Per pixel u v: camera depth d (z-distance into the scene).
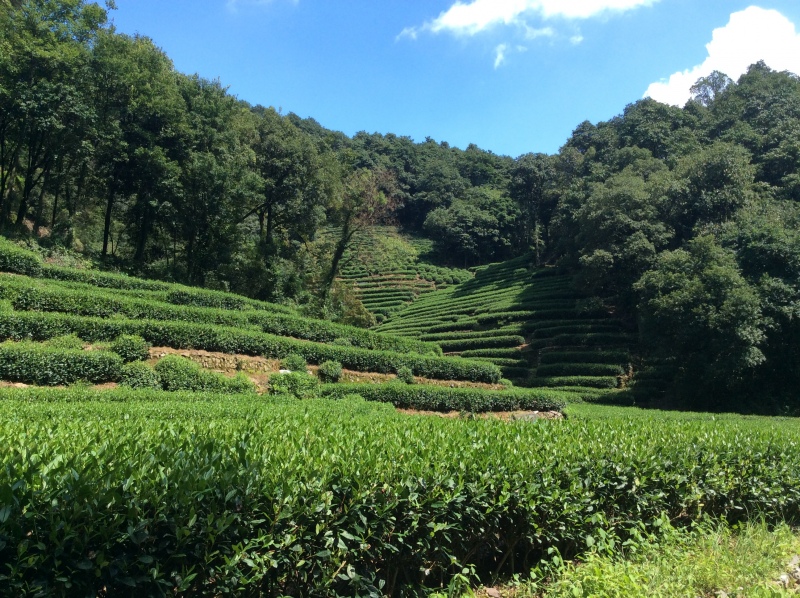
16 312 18.44
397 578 5.66
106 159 35.22
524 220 84.75
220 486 4.47
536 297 54.88
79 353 16.98
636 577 5.34
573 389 36.31
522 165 81.19
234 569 4.29
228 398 16.53
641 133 68.69
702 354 32.16
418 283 76.94
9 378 15.80
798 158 48.97
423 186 105.56
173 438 5.87
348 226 47.34
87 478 4.14
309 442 6.36
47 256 31.53
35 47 30.17
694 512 7.93
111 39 35.19
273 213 46.16
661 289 34.78
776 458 9.09
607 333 44.09
